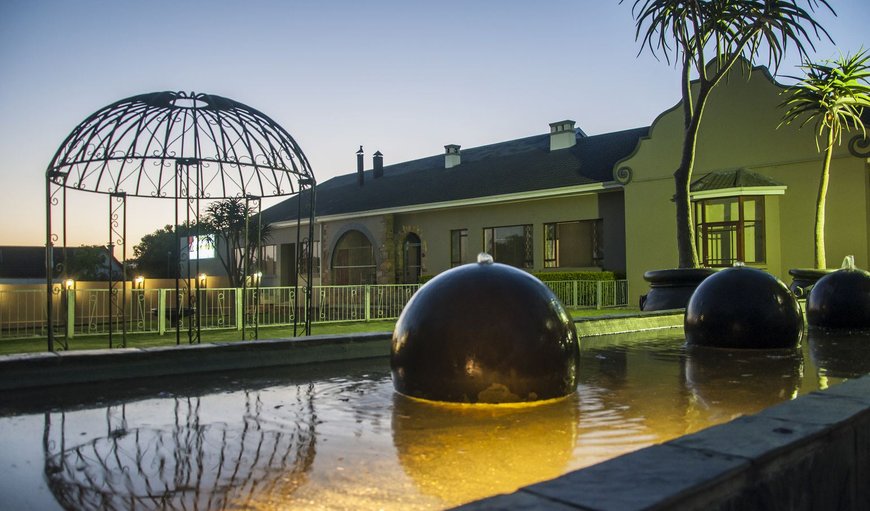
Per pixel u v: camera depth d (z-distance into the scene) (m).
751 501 2.07
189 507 2.39
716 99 17.95
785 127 16.69
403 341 4.50
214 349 5.63
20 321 12.38
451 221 24.41
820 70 15.34
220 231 22.66
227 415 3.92
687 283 12.35
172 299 14.22
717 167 17.91
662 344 7.69
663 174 18.80
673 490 1.77
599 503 1.67
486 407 4.11
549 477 2.72
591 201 20.75
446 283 4.47
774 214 16.67
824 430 2.50
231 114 8.66
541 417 3.82
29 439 3.38
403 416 3.87
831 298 9.42
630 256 19.39
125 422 3.75
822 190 14.89
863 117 16.17
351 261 27.86
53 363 4.89
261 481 2.69
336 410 4.04
